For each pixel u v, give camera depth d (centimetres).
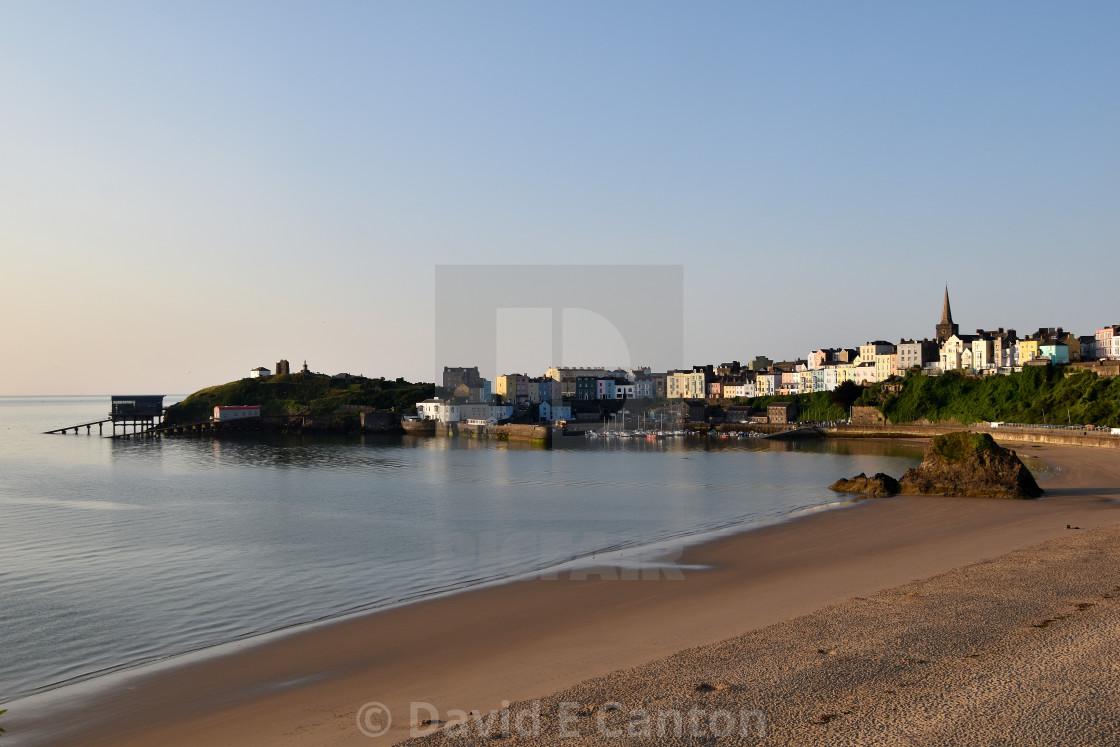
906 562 2970
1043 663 1548
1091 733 1230
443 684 1742
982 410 14150
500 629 2195
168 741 1526
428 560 3441
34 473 8838
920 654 1650
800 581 2683
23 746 1544
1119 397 11669
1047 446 10119
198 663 2041
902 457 9644
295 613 2600
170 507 5703
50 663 2162
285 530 4475
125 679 1933
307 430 17712
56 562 3616
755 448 11481
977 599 2142
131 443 14900
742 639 1853
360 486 6962
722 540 3503
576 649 1953
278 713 1634
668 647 1922
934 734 1245
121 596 2936
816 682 1509
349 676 1867
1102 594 2133
